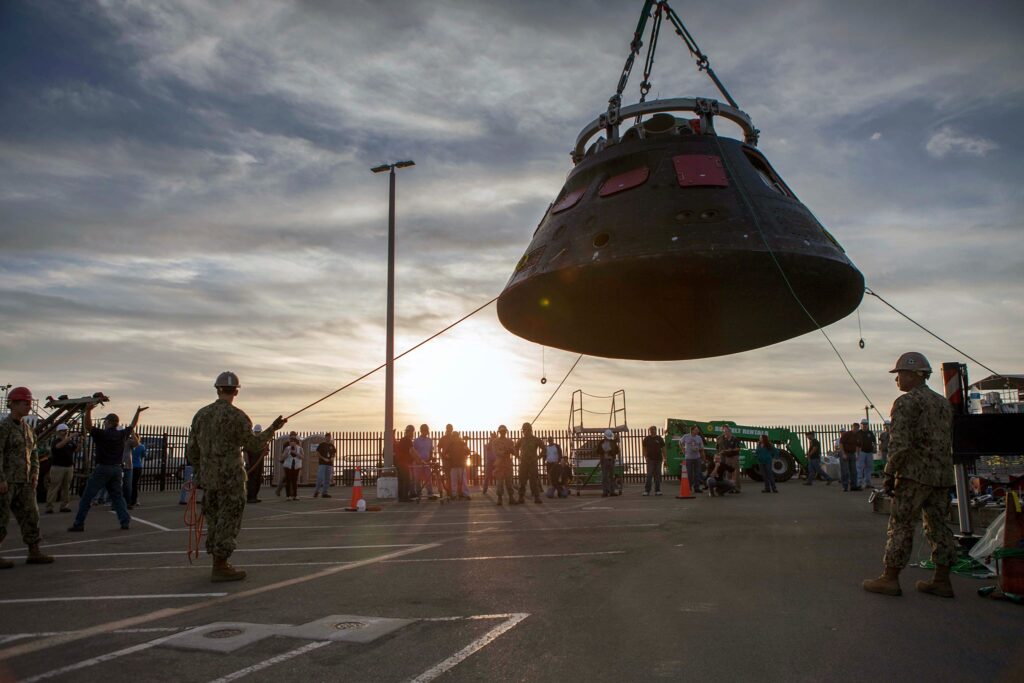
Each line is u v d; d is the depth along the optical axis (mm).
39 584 6504
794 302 7570
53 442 14945
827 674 3611
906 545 5465
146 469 25406
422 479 18359
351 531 10664
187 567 7367
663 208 7027
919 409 5516
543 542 8766
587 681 3535
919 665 3750
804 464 27797
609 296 7434
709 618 4758
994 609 5031
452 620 4770
